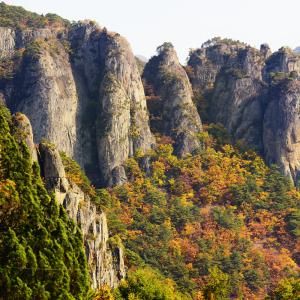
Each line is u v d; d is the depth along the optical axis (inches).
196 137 6929.1
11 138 2459.4
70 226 2482.8
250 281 4813.0
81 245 2402.8
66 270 2178.9
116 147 6368.1
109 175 6235.2
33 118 6195.9
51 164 3225.9
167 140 6865.2
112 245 3732.8
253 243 5457.7
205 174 6402.6
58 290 2132.1
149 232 5182.1
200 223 5570.9
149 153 6565.0
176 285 4461.1
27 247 2096.5
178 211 5600.4
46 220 2295.8
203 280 4690.0
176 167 6481.3
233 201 6033.5
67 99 6491.1
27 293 2000.5
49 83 6343.5
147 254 4817.9
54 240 2215.8
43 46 6668.3
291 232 5605.3
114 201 5556.1
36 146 3435.0
